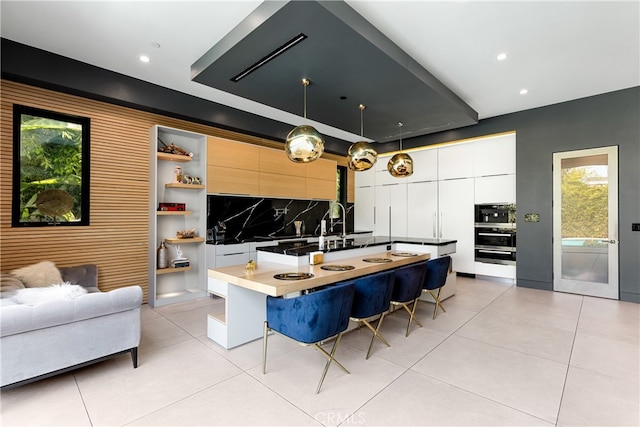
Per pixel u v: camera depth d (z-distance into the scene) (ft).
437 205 20.68
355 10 8.54
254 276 8.82
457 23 9.23
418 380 7.59
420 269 10.57
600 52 10.96
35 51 10.74
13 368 6.43
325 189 22.25
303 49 9.21
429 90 12.20
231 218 17.88
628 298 14.24
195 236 15.58
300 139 10.03
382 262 11.18
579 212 15.49
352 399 6.82
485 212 18.72
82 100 12.42
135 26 9.48
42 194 11.74
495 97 15.14
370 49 9.23
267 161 18.35
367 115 14.96
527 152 16.97
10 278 9.14
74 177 12.51
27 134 11.50
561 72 12.52
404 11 8.66
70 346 7.14
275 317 7.82
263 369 7.97
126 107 13.57
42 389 7.13
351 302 7.87
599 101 14.92
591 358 8.70
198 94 14.83
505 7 8.55
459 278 19.27
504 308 13.29
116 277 13.33
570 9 8.64
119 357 8.79
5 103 10.82
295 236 19.40
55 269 10.61
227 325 9.30
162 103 13.91
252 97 12.76
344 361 8.59
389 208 23.24
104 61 11.68
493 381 7.54
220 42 9.84
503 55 11.08
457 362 8.51
